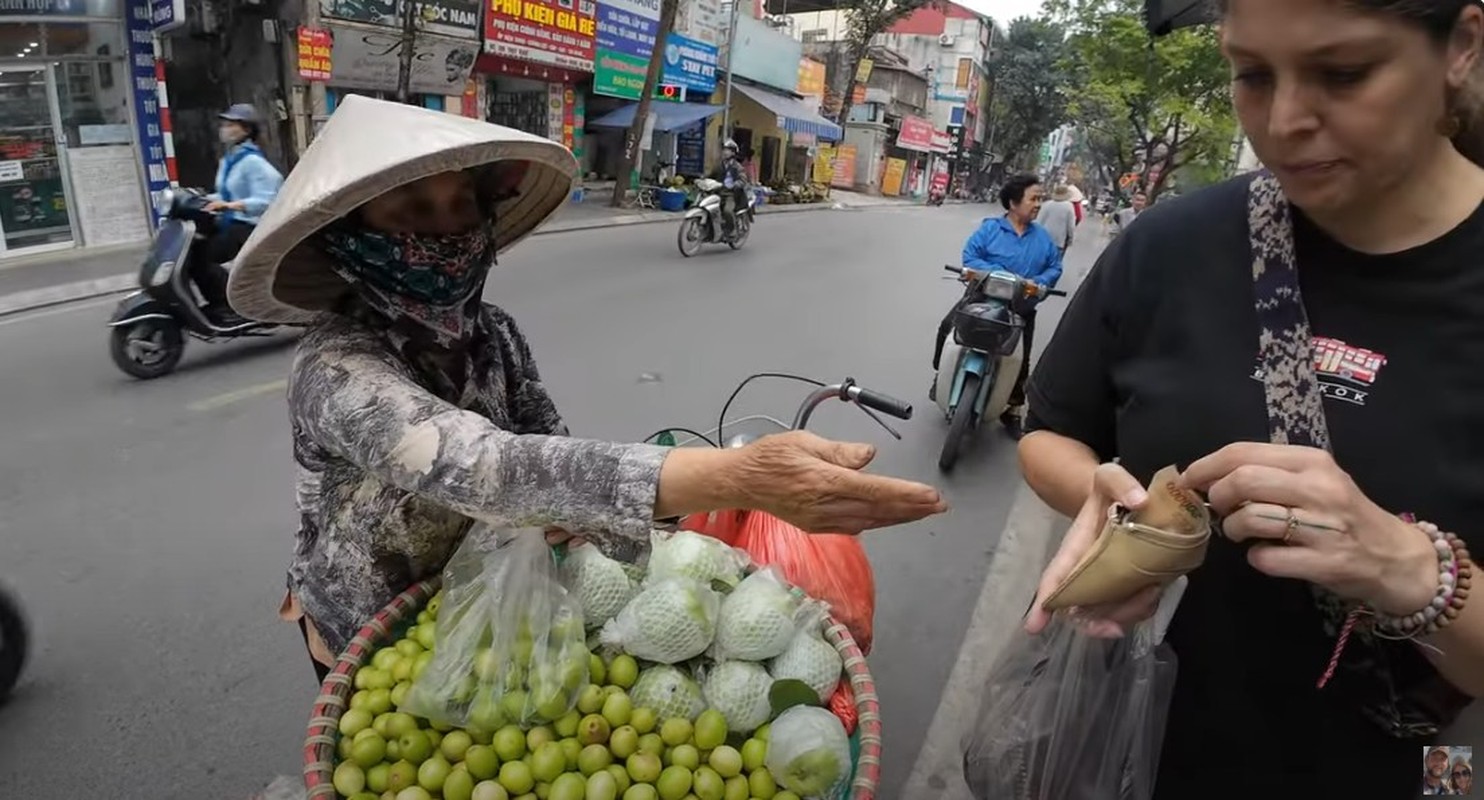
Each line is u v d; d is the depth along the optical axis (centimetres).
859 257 1364
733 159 1305
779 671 150
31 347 618
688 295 907
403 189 137
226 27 1167
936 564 382
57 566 342
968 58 4234
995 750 135
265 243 126
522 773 131
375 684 141
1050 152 6141
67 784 242
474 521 152
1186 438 106
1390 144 82
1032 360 743
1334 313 97
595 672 144
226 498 404
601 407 541
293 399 135
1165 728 115
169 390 540
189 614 317
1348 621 94
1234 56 87
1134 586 98
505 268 976
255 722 268
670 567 165
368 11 1206
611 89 1762
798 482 103
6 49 910
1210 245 108
